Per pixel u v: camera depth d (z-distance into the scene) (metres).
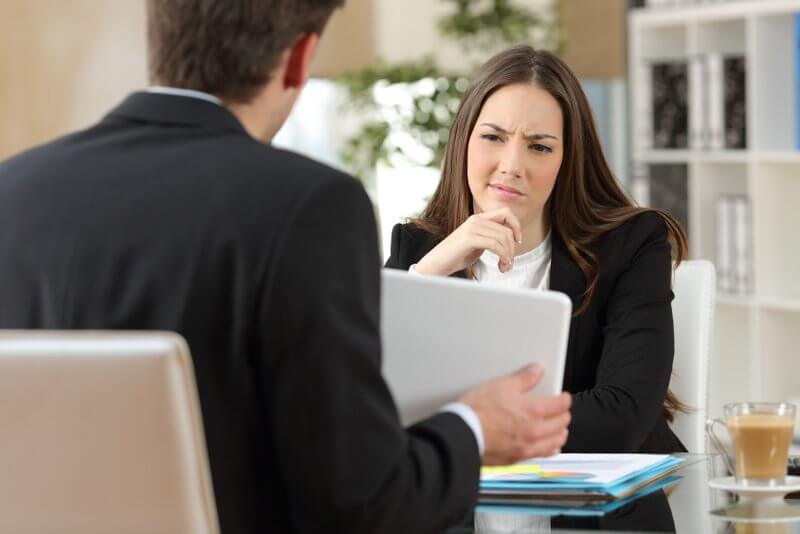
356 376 1.88
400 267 3.95
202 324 1.89
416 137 7.13
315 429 1.86
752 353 6.78
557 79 3.69
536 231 3.78
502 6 7.57
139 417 1.82
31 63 6.85
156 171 1.98
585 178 3.83
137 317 1.91
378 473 1.89
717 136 6.93
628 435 3.35
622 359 3.50
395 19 7.70
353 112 7.76
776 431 2.68
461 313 2.33
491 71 3.72
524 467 2.85
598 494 2.64
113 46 6.99
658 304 3.63
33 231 2.00
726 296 6.87
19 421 1.86
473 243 3.55
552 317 2.29
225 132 2.03
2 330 2.00
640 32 7.40
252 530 1.97
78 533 1.93
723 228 6.92
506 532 2.37
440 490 1.99
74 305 1.94
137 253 1.93
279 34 2.02
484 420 2.14
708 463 3.07
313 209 1.89
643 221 3.77
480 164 3.68
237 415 1.91
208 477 1.88
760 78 6.66
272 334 1.85
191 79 2.05
